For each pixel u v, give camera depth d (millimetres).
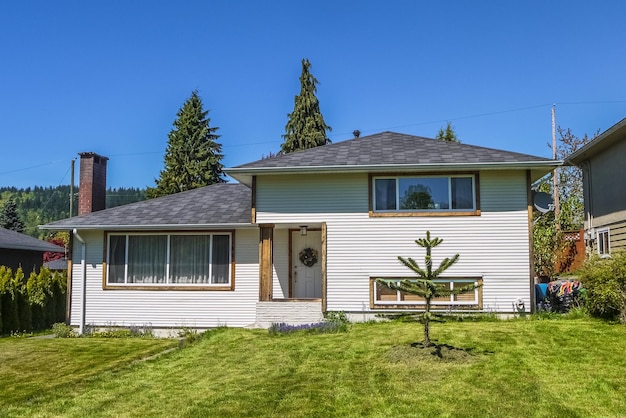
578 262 23484
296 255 16047
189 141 41781
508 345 10273
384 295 14312
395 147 15703
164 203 17578
